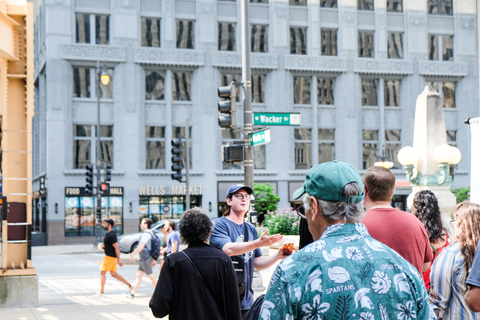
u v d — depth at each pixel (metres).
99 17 37.97
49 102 36.53
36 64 43.75
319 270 2.23
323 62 40.94
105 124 37.69
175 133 38.97
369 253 2.30
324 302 2.20
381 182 4.01
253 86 40.38
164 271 4.53
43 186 34.09
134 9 38.28
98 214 32.59
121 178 37.38
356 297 2.20
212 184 38.75
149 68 38.56
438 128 12.12
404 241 3.93
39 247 34.12
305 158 40.94
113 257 12.79
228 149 11.57
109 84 37.91
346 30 41.66
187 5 39.34
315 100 41.06
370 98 42.28
